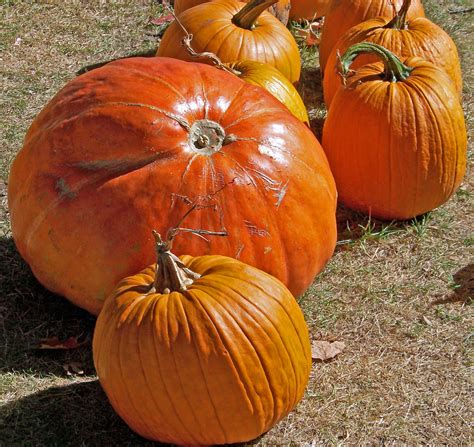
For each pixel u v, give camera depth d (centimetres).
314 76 396
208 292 275
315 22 423
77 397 293
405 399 296
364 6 377
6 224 332
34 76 388
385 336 310
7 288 315
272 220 296
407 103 325
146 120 294
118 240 293
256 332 274
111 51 402
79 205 295
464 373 302
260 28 361
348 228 335
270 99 306
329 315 314
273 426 288
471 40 421
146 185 293
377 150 326
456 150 329
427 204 332
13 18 412
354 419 292
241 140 297
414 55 350
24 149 304
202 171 294
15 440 284
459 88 358
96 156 295
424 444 288
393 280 324
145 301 276
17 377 296
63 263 297
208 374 272
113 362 275
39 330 306
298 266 299
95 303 298
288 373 277
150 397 274
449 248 332
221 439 278
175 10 407
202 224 292
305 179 300
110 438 286
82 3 422
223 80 303
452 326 312
